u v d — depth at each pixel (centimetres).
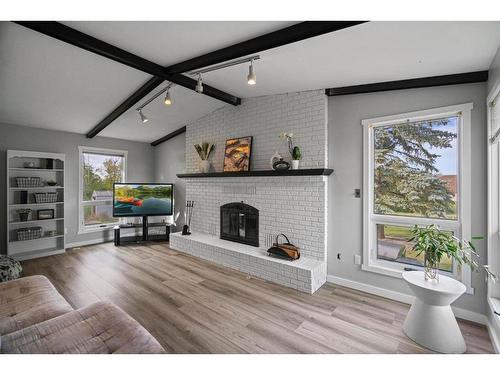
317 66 248
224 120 429
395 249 279
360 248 295
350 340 200
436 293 188
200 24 193
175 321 225
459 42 181
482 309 225
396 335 208
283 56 230
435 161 255
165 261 391
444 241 203
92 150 505
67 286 296
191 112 441
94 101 359
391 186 281
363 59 223
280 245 333
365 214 289
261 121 378
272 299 269
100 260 395
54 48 236
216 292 284
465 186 232
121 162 557
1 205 398
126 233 563
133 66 255
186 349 188
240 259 349
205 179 458
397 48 197
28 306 172
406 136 272
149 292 282
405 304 261
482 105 224
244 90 352
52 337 136
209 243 398
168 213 523
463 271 234
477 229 227
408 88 261
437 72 234
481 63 209
